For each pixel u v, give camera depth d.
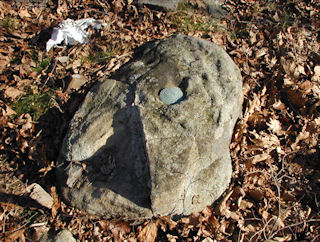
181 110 1.04
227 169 1.12
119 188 1.01
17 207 1.06
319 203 1.14
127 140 1.06
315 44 1.72
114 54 1.47
